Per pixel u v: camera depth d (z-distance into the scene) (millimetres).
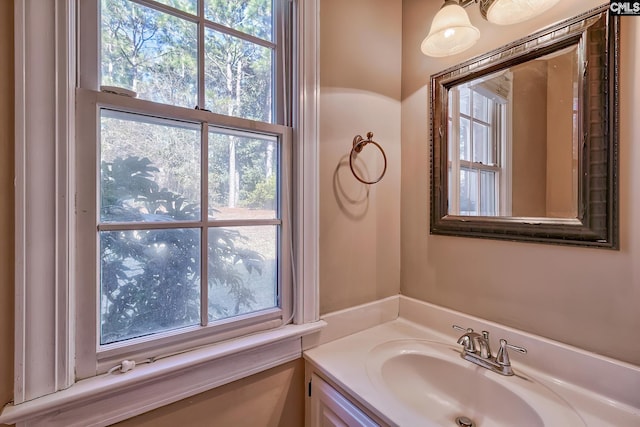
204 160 849
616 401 735
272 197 1002
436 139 1158
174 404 800
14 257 607
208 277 866
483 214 1021
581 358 792
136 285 763
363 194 1195
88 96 688
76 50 685
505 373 874
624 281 734
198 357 805
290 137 1021
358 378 859
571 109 812
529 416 750
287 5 1026
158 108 771
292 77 1021
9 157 603
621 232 736
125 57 745
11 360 607
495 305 996
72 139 668
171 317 812
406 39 1286
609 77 742
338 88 1115
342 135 1129
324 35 1077
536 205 890
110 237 729
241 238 932
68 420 660
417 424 670
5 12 599
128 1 751
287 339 976
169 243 807
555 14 846
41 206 628
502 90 968
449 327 1115
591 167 771
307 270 1034
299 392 1038
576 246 808
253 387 939
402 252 1303
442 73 1139
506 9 850
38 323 628
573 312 818
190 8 835
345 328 1137
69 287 665
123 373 719
